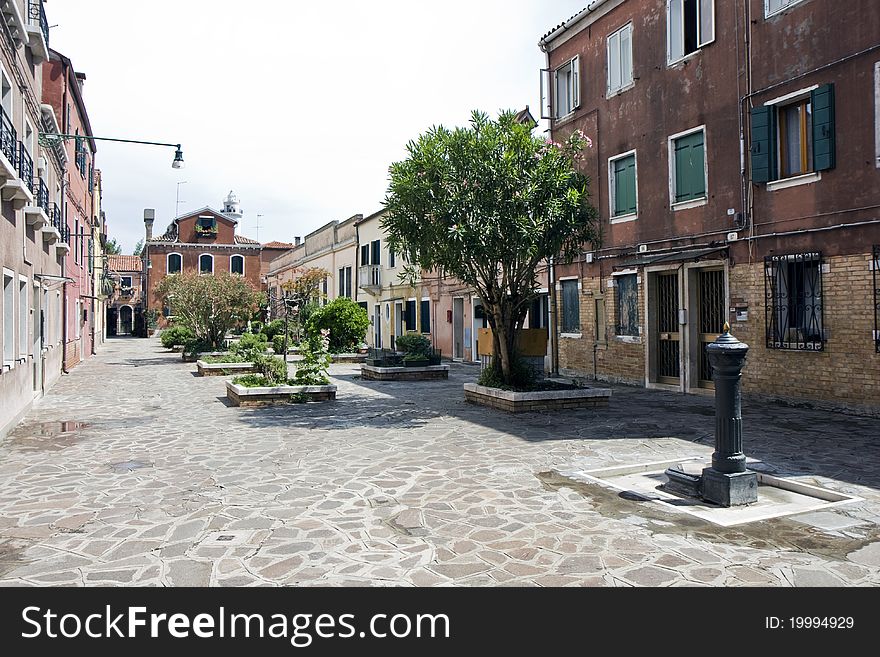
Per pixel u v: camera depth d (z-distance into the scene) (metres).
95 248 32.62
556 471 6.84
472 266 11.60
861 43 10.17
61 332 19.50
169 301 26.28
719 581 3.99
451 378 18.09
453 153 10.84
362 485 6.34
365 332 26.39
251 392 12.42
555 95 17.95
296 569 4.25
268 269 57.03
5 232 9.63
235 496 5.98
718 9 12.75
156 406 12.58
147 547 4.66
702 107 13.16
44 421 10.71
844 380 10.43
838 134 10.52
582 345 16.88
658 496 5.85
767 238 11.70
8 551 4.61
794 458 7.21
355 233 33.59
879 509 5.33
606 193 15.96
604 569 4.18
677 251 13.60
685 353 13.66
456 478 6.58
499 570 4.20
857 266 10.21
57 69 19.70
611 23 15.73
